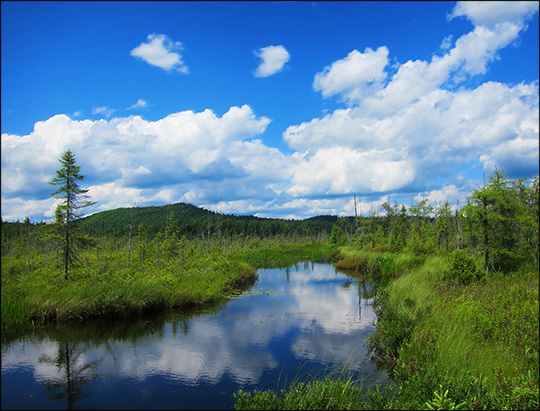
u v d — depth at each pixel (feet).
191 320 38.17
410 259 71.72
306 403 17.10
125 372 24.27
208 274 61.87
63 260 51.47
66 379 23.18
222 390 21.39
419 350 22.58
